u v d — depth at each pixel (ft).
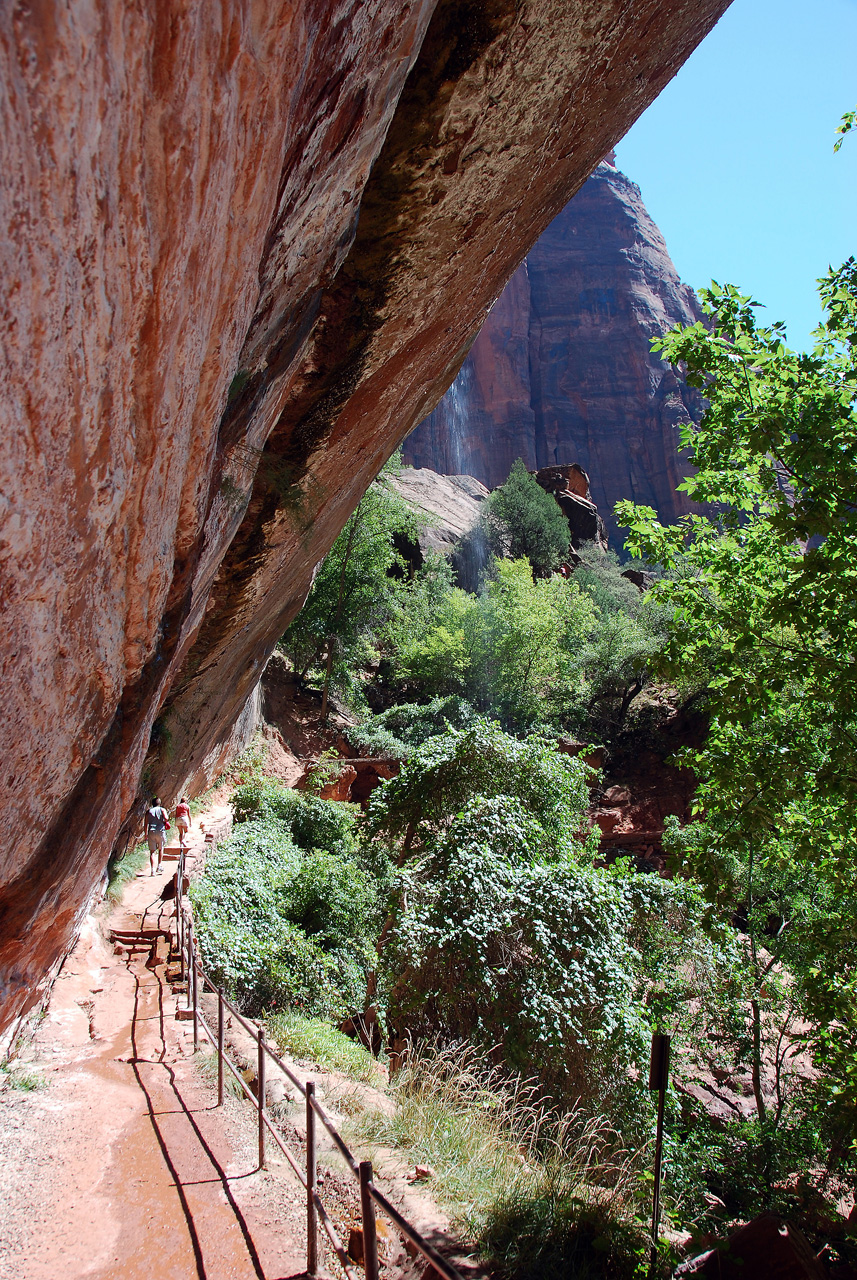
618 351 313.73
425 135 16.16
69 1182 13.78
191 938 23.98
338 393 22.21
